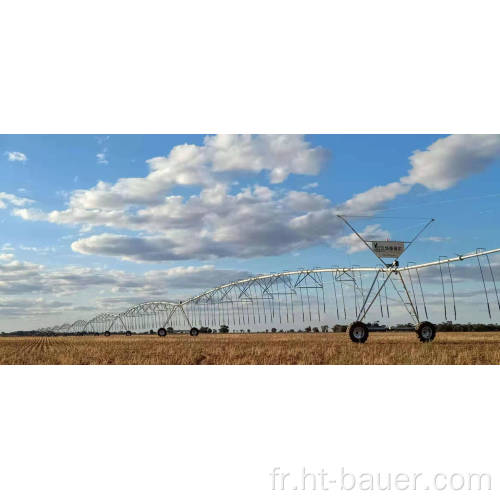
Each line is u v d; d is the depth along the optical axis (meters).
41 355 32.50
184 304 83.56
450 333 70.12
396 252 35.25
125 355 29.61
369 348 27.28
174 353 29.59
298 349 28.53
